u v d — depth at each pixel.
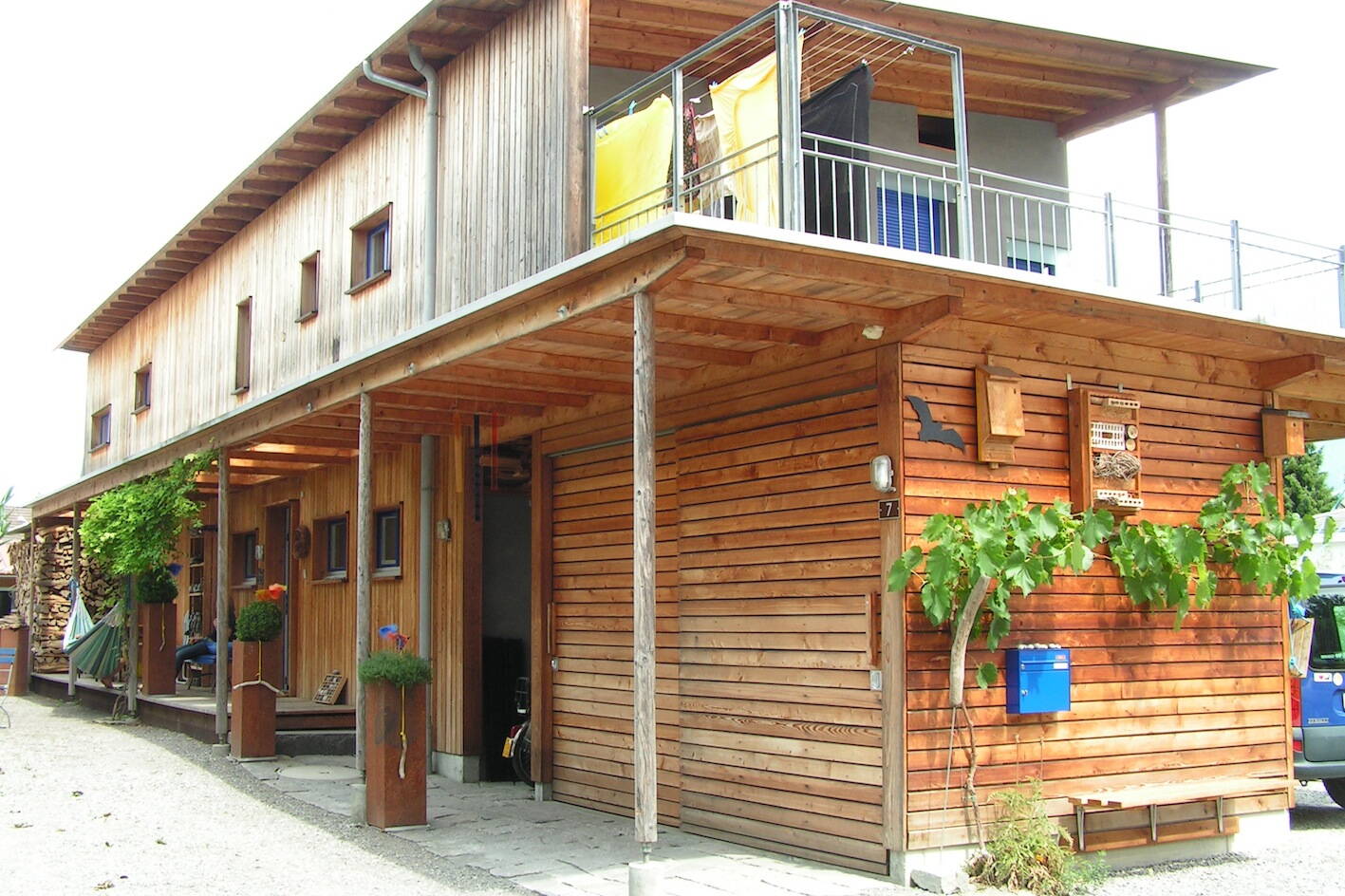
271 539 16.59
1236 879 7.66
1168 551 8.04
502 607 12.02
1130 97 11.52
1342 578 10.27
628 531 9.72
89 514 14.98
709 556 8.85
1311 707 9.41
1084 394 8.13
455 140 10.59
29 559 23.39
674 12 9.62
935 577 7.06
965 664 7.50
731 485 8.70
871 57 10.38
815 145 9.02
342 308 12.68
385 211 11.97
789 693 8.10
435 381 9.29
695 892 7.02
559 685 10.42
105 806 9.71
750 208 8.37
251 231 15.42
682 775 8.98
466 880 7.45
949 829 7.30
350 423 11.34
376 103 11.98
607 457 10.03
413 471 12.78
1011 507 7.34
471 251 10.12
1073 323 7.84
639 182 9.03
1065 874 7.23
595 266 6.78
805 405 8.12
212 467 14.72
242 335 15.60
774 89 8.35
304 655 15.34
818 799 7.81
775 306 7.07
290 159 13.37
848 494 7.78
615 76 10.38
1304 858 8.27
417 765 9.10
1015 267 11.52
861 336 7.71
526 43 9.57
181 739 13.37
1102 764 8.00
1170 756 8.33
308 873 7.61
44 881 7.35
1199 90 11.35
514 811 9.84
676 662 9.18
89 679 18.47
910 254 6.66
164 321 18.61
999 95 11.37
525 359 8.59
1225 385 9.04
